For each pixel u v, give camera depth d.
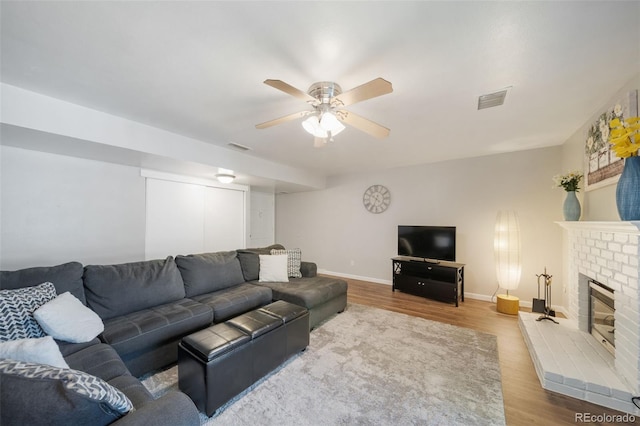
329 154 3.94
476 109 2.33
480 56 1.57
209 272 2.90
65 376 0.76
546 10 1.22
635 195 1.61
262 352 1.93
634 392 1.62
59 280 1.92
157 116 2.50
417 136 3.10
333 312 3.23
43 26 1.32
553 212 3.53
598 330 2.35
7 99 1.91
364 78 1.81
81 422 0.75
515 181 3.79
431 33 1.37
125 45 1.48
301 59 1.60
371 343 2.53
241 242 5.01
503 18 1.26
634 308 1.66
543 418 1.59
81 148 2.55
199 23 1.31
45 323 1.52
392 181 4.95
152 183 3.64
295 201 6.42
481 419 1.57
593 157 2.42
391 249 4.98
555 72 1.74
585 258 2.42
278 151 3.76
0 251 2.46
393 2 1.17
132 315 2.12
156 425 0.85
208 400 1.57
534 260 3.63
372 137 3.15
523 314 2.98
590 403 1.71
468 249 4.16
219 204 4.63
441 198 4.41
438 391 1.83
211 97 2.12
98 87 1.96
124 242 3.32
